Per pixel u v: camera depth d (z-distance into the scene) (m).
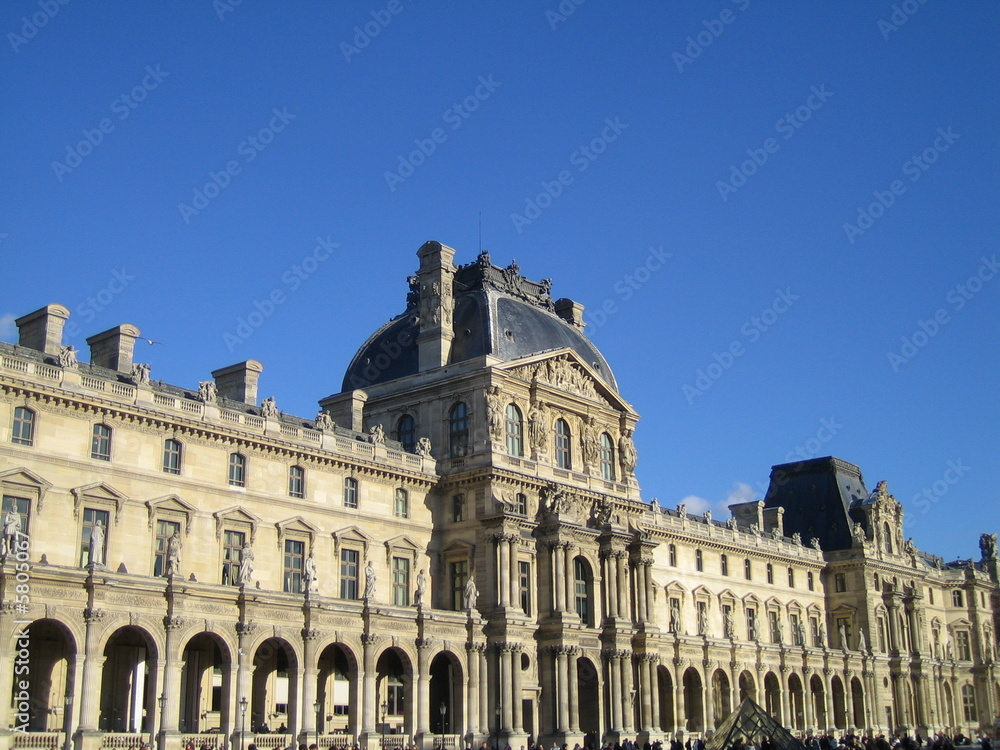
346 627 85.44
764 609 147.12
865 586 159.38
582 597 105.62
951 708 175.50
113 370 83.12
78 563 75.56
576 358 112.88
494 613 97.06
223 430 86.00
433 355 108.00
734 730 90.06
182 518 82.62
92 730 67.56
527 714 98.50
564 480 108.19
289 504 90.56
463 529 101.62
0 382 72.62
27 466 73.75
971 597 185.88
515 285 117.25
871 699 153.75
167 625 73.31
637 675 107.62
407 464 101.19
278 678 88.75
